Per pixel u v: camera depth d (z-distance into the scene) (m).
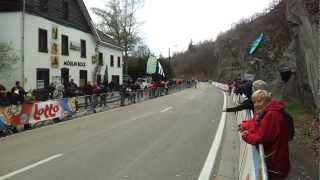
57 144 13.95
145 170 10.22
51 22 32.78
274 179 6.13
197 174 9.88
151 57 61.09
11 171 10.09
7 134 16.83
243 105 10.80
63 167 10.48
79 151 12.65
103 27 63.19
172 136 15.77
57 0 33.94
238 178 9.50
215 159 11.56
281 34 42.50
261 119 6.26
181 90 69.19
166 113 25.16
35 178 9.39
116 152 12.51
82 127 18.42
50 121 21.09
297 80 24.44
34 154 12.23
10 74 28.48
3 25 28.97
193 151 12.76
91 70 41.47
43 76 31.78
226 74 93.00
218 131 17.20
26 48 29.23
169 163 11.02
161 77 62.88
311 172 10.43
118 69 51.22
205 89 74.62
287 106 23.36
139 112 25.84
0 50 27.69
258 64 48.41
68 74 36.03
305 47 19.05
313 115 18.59
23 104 18.58
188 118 22.31
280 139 6.07
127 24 63.50
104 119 21.73
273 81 38.22
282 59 34.38
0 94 18.62
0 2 29.02
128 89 36.00
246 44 74.19
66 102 23.20
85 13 39.19
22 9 28.67
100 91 29.42
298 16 20.58
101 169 10.28
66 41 35.97
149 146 13.58
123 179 9.33
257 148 6.26
